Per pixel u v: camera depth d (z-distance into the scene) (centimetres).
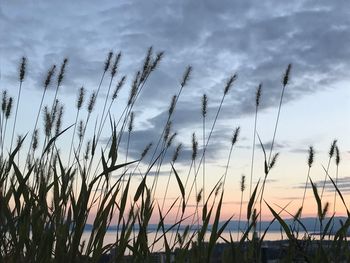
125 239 59
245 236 60
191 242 62
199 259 60
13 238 57
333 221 60
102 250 58
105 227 58
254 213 64
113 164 62
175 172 65
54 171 64
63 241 58
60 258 56
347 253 59
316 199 61
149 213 62
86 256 58
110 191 59
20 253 59
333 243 59
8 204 64
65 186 62
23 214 59
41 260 57
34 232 59
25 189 62
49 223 60
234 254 58
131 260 60
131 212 62
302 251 59
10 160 61
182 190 65
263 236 61
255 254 61
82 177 58
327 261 57
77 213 56
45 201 62
